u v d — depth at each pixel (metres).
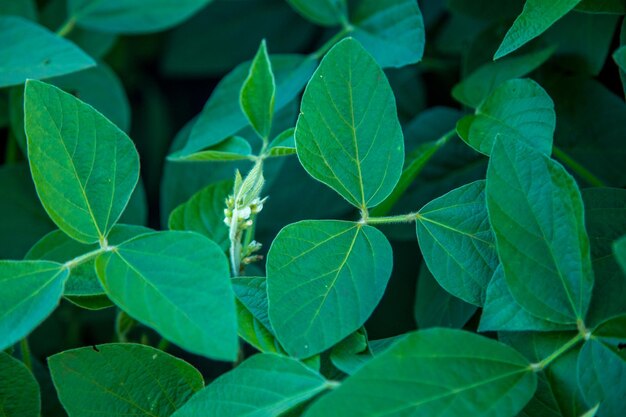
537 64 0.90
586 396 0.76
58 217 0.79
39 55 0.92
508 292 0.78
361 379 0.74
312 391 0.76
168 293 0.76
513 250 0.77
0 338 0.75
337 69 0.80
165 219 0.97
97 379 0.80
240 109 0.92
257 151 0.94
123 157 0.80
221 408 0.77
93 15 1.03
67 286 0.81
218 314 0.75
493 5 0.95
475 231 0.80
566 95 0.93
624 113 0.91
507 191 0.77
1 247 0.97
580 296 0.77
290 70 0.95
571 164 0.89
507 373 0.76
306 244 0.79
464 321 0.84
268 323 0.79
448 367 0.75
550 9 0.80
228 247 0.87
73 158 0.79
